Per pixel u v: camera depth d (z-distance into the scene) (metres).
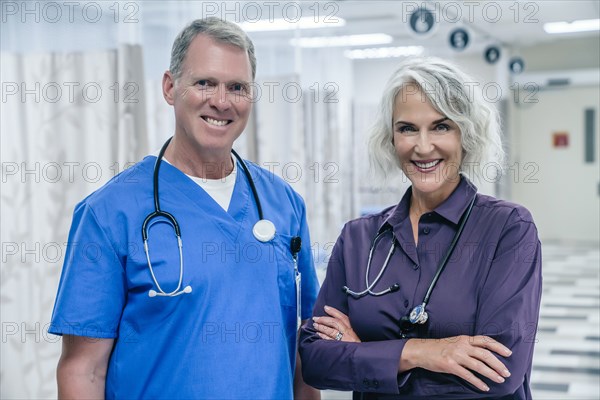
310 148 7.12
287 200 1.54
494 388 1.31
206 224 1.37
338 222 7.70
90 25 2.80
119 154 2.81
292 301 1.47
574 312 5.64
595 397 3.57
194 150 1.38
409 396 1.39
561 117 10.26
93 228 1.31
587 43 9.97
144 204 1.35
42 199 2.87
